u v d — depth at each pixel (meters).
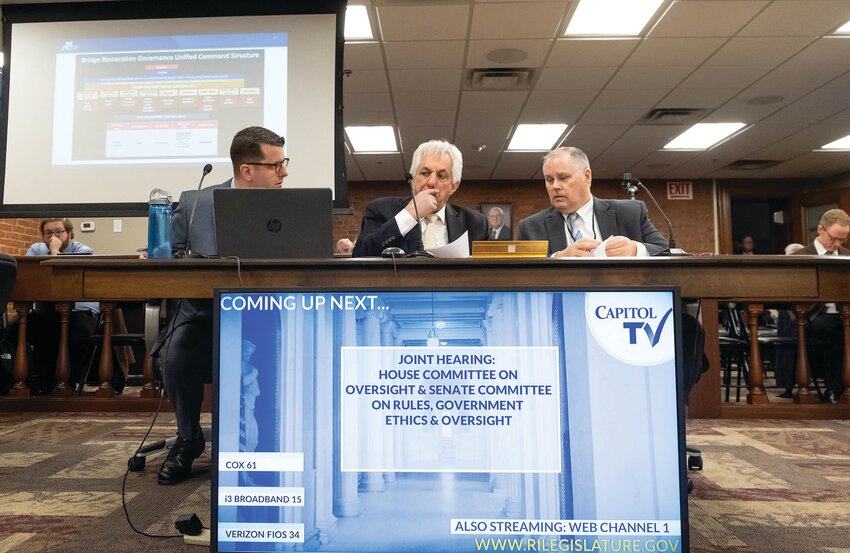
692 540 1.18
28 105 2.93
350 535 0.85
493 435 0.85
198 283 1.15
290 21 2.93
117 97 2.92
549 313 0.86
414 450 0.86
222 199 1.28
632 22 3.72
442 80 4.64
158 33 2.94
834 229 3.62
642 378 0.86
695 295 1.12
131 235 5.65
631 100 5.10
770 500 1.44
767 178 8.02
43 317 3.10
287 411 0.86
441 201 2.05
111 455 1.91
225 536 0.85
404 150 6.61
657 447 0.85
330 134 2.88
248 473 0.86
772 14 3.61
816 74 4.54
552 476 0.84
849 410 2.60
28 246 4.86
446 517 0.85
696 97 5.03
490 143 6.35
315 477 0.86
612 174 7.73
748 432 2.30
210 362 1.63
